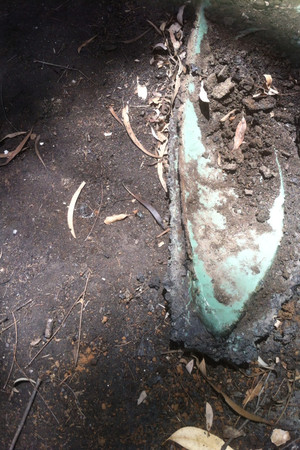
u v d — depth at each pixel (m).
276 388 0.66
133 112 0.87
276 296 0.68
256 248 0.71
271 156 0.79
